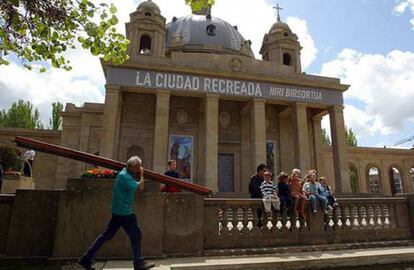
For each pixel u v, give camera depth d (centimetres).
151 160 2867
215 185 2506
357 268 725
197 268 622
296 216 862
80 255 670
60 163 2992
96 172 743
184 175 2873
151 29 3462
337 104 2994
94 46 699
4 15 624
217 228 784
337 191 2811
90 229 686
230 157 3127
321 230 877
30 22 646
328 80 3019
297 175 884
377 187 5256
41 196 724
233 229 802
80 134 3103
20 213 707
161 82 2617
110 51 713
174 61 2720
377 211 965
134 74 2584
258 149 2658
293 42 3816
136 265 539
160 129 2517
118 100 2564
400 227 967
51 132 3288
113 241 686
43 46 675
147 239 703
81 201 697
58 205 696
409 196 998
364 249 852
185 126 2998
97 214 695
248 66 2895
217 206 796
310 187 905
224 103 3186
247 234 805
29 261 676
